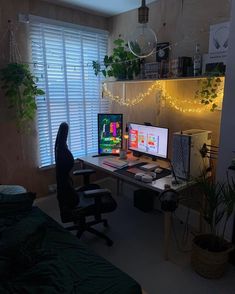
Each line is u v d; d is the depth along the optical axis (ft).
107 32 11.36
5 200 6.19
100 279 4.14
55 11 9.54
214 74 6.93
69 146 11.02
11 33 8.50
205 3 7.75
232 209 6.25
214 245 6.64
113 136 10.28
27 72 8.48
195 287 6.22
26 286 3.87
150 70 8.94
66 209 7.09
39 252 4.65
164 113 9.57
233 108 6.55
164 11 8.98
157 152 8.98
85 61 10.90
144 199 10.07
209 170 7.88
